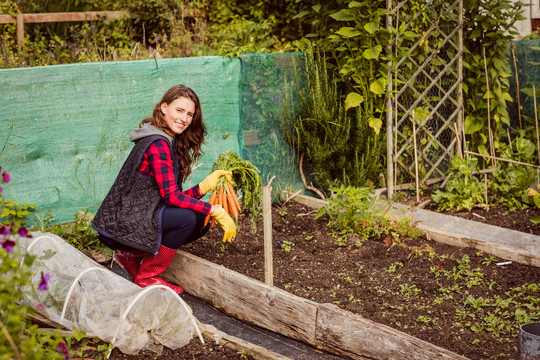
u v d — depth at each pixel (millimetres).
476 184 6258
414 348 3271
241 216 5883
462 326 3875
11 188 5273
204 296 4453
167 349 3533
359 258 4988
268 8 9219
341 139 6461
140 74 5762
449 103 7039
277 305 3934
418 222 5398
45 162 5422
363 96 6379
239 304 4188
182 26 9141
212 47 9016
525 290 4348
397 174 6805
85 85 5508
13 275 2590
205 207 4270
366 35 6105
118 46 9258
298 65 6570
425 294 4344
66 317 3639
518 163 6121
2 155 5215
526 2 8977
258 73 6355
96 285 3779
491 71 6965
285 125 6520
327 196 6770
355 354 3551
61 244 4242
